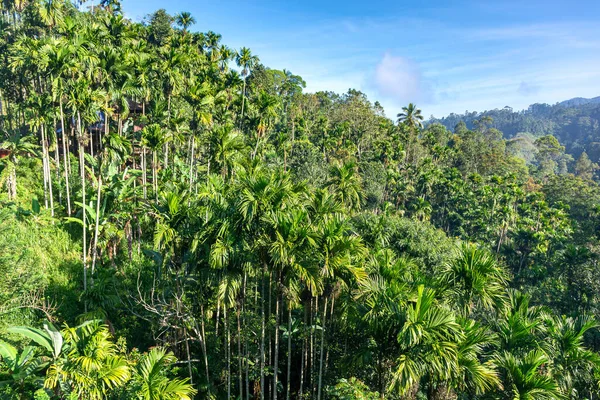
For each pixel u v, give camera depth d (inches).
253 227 490.9
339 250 474.3
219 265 472.7
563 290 1101.1
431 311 395.5
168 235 517.7
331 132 2443.4
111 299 652.1
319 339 665.0
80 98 797.2
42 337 379.2
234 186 583.8
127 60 1048.2
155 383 379.2
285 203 492.1
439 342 383.6
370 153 2588.6
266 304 765.9
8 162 892.6
